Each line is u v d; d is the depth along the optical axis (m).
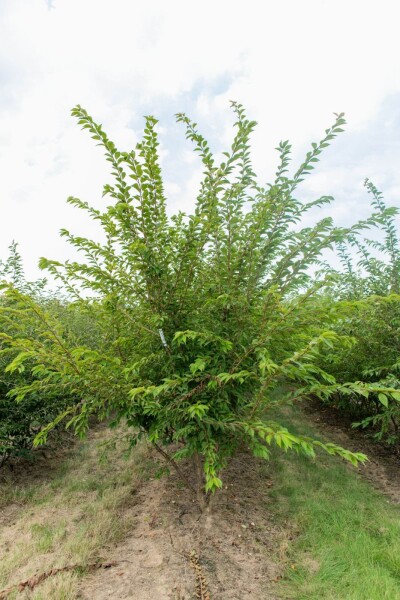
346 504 4.09
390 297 2.44
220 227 3.46
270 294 2.88
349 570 3.00
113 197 2.99
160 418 3.19
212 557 3.12
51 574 2.88
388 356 4.89
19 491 4.59
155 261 3.08
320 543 3.38
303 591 2.80
